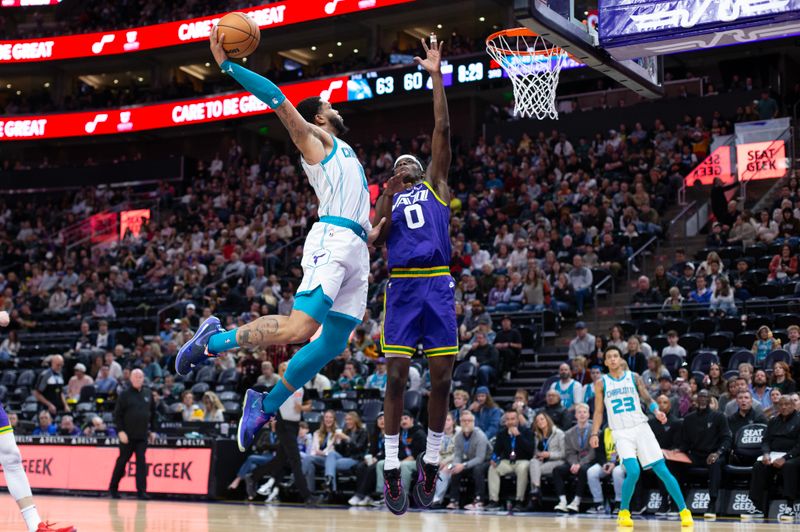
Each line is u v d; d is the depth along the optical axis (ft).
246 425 15.38
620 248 57.36
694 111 77.92
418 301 16.92
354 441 42.60
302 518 30.89
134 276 80.89
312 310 14.85
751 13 26.37
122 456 42.42
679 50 29.01
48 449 47.98
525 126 85.30
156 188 102.53
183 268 76.69
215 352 15.25
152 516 30.40
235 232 82.07
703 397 36.65
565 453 38.32
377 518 31.73
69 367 61.46
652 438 29.73
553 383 43.21
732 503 35.81
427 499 17.57
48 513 31.12
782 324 44.65
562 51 30.14
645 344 43.96
